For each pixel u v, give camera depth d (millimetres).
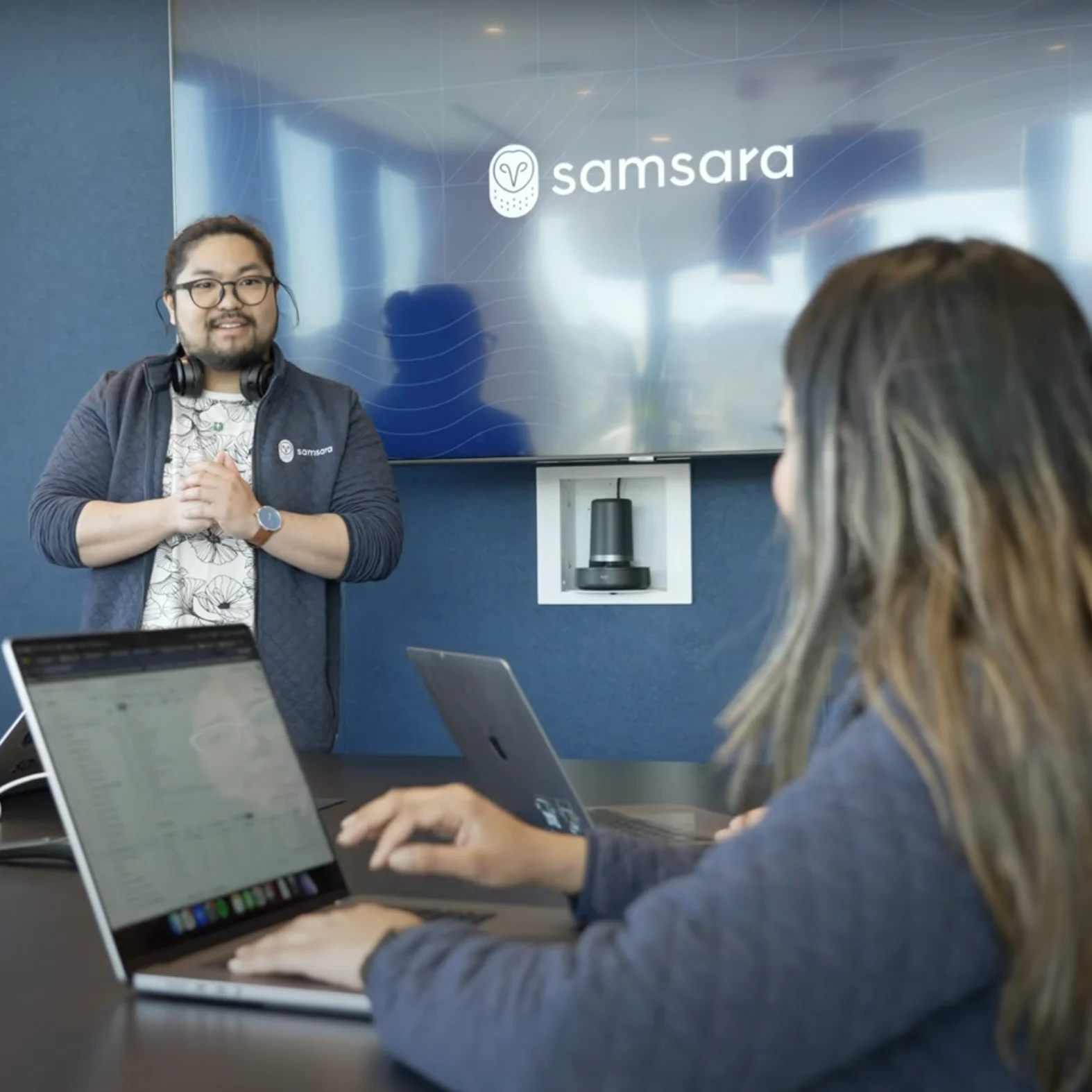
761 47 2986
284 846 1149
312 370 3293
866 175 2936
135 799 1036
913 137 2906
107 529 2467
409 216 3225
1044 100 2832
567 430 3127
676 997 636
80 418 2680
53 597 3592
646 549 3270
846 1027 636
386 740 3430
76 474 2627
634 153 3070
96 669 1068
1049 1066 671
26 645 1020
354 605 3441
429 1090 782
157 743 1080
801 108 2967
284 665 2574
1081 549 680
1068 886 634
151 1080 810
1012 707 645
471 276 3188
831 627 772
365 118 3252
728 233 3018
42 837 1646
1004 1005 662
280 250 3309
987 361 705
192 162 3363
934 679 668
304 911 1128
